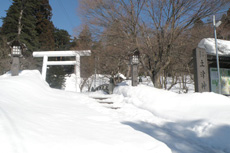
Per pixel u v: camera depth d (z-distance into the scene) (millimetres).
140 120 4332
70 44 34250
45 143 2115
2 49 17562
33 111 3676
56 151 1974
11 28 22469
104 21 9250
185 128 3525
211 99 4480
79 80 22875
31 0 24781
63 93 8258
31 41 24078
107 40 9336
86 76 19031
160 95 5719
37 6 28141
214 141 2799
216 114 3531
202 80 5918
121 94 7883
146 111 5047
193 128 3393
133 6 8273
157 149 2422
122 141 2613
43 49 27109
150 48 8516
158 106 4996
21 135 2146
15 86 5535
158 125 3932
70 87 27078
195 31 8594
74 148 2129
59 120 3359
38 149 1929
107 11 8859
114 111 5320
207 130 3104
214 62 8094
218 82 7965
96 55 10641
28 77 7637
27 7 24016
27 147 1910
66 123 3230
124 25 8719
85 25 9672
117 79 14320
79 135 2635
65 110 4496
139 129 3574
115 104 6375
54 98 6309
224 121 3109
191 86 18641
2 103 3424
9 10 22406
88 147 2221
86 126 3242
